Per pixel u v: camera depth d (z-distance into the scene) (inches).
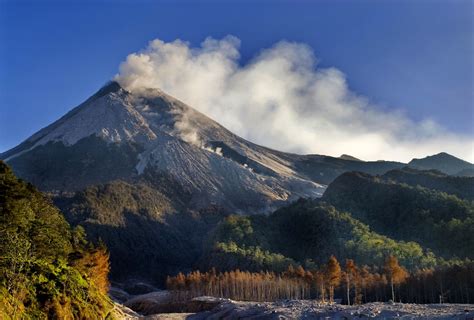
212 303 5930.1
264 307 4133.9
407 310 3166.8
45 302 2637.8
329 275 5255.9
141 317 4899.1
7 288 2476.6
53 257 3277.6
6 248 2736.2
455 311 2992.1
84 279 3388.3
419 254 7726.4
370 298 5940.0
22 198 3253.0
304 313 3390.7
